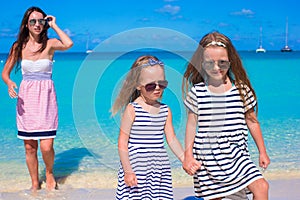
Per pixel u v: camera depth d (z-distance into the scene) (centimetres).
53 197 439
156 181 334
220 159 343
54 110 462
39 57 454
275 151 583
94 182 476
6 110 921
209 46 338
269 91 1254
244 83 357
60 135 673
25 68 453
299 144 620
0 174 504
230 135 346
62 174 502
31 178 467
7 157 568
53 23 457
